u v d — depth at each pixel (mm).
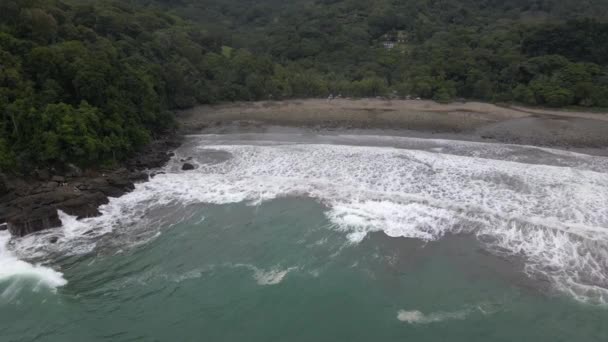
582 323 25438
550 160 47594
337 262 31719
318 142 56812
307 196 41531
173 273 31297
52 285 30375
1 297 29312
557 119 59906
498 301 27438
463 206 38000
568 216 35719
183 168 49000
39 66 47969
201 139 60219
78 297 29203
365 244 33625
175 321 26953
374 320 26438
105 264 32469
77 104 49500
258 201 41125
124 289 29828
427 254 32125
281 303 28078
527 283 28734
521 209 37062
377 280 29734
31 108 42812
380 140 56750
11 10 52531
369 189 42031
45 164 43125
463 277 29609
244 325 26438
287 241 34531
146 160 50219
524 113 63344
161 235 36125
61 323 27109
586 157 48125
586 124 57438
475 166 46188
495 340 24625
